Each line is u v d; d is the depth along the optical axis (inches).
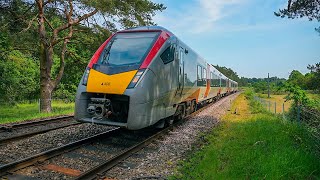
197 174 237.9
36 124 470.0
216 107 884.0
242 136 387.5
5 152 283.6
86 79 331.6
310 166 249.1
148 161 274.7
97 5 637.3
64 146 286.5
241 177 228.7
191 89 518.9
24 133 379.9
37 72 1204.5
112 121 318.7
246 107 961.5
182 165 267.1
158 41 354.3
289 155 261.9
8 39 665.0
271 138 343.9
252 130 410.3
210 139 378.6
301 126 378.3
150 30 372.5
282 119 509.0
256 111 780.6
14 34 641.0
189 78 491.8
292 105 607.2
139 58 331.3
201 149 325.7
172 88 386.3
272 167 232.5
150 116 326.0
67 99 1280.8
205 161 266.8
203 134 409.1
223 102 1138.7
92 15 705.0
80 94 327.9
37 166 240.4
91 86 322.7
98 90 318.0
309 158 260.8
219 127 485.4
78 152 294.0
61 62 794.2
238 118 631.8
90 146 320.5
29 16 692.7
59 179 219.6
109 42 363.3
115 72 319.6
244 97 1690.5
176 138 380.8
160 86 345.1
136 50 342.0
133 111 303.3
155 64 334.6
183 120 538.0
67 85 1315.2
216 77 1071.6
